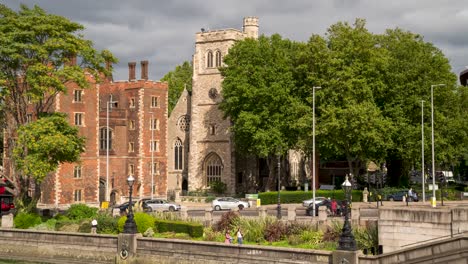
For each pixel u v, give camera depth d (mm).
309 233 53125
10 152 73375
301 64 88375
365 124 80375
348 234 41312
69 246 55469
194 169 110562
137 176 102250
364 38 86125
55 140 64062
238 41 98062
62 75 67062
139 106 102688
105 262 53062
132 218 52250
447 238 39781
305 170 123500
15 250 58969
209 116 109750
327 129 80875
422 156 79125
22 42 67000
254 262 45406
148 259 50531
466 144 92250
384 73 87938
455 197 88875
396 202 81000
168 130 116875
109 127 100875
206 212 62688
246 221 57406
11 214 64188
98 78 71625
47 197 88625
